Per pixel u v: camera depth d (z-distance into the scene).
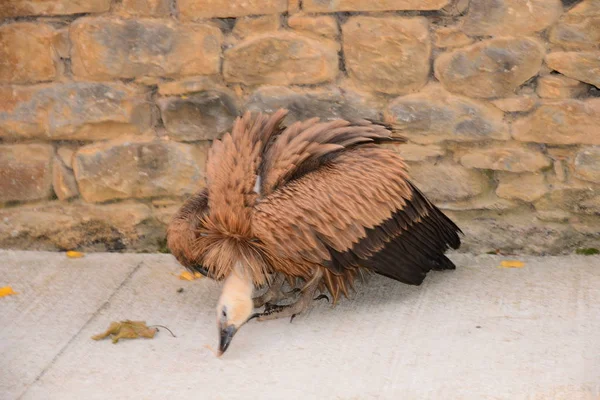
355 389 3.89
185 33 4.50
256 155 4.13
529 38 4.38
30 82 4.57
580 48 4.36
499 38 4.39
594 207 4.46
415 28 4.42
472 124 4.46
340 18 4.46
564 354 3.98
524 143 4.46
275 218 4.03
